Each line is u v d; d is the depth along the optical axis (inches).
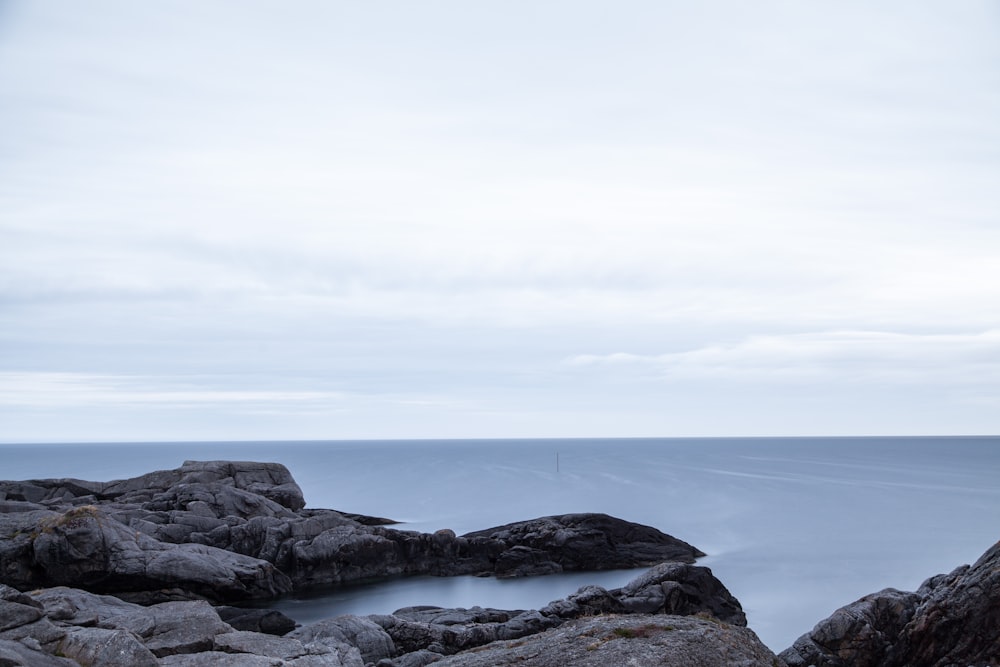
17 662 534.6
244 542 1961.1
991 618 1090.7
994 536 2938.0
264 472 2503.7
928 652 1121.4
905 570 2235.5
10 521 1609.3
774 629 1576.0
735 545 2694.4
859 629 1165.1
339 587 1964.8
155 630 786.8
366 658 1026.1
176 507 2069.4
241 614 1288.1
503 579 2097.7
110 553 1549.0
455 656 812.6
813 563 2327.8
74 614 810.8
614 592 1387.8
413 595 1867.6
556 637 789.9
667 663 682.2
